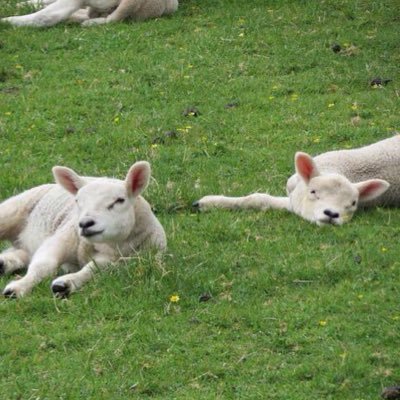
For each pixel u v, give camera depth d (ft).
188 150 90.48
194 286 68.03
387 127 93.97
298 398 58.13
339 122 95.40
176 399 58.44
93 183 68.23
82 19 117.91
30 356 62.39
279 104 99.40
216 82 103.81
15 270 72.49
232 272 70.03
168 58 108.17
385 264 70.90
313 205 77.15
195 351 62.39
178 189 82.38
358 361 60.54
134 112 98.43
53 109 99.25
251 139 92.99
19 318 65.87
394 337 62.80
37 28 115.96
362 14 116.78
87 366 61.11
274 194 82.94
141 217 70.08
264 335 63.72
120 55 108.88
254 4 119.75
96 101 100.58
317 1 119.44
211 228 76.38
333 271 69.77
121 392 59.11
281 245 73.82
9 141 94.17
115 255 69.62
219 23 115.44
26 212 73.87
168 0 118.11
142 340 63.31
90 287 67.72
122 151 91.30
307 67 106.52
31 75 106.01
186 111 97.66
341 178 77.36
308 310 65.72
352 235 74.90
